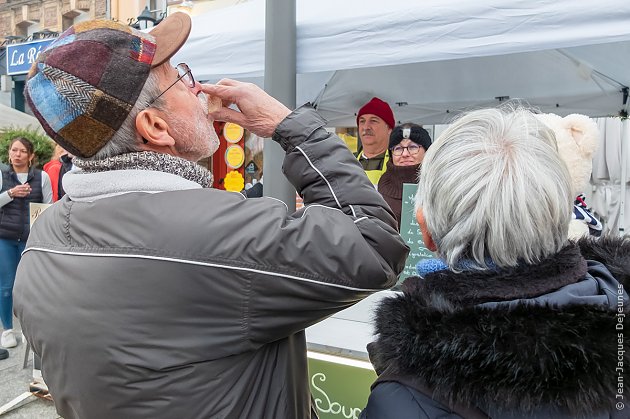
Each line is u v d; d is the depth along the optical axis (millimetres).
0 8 10586
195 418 744
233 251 736
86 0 9500
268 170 1825
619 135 3826
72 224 816
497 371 609
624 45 2494
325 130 951
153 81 815
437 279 732
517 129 745
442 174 741
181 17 839
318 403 1787
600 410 614
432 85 3432
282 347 858
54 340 783
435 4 1539
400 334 695
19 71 8094
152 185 800
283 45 1681
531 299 667
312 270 754
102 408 763
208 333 744
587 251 883
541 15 1396
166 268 728
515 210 679
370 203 884
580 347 600
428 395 670
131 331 726
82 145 790
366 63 1658
